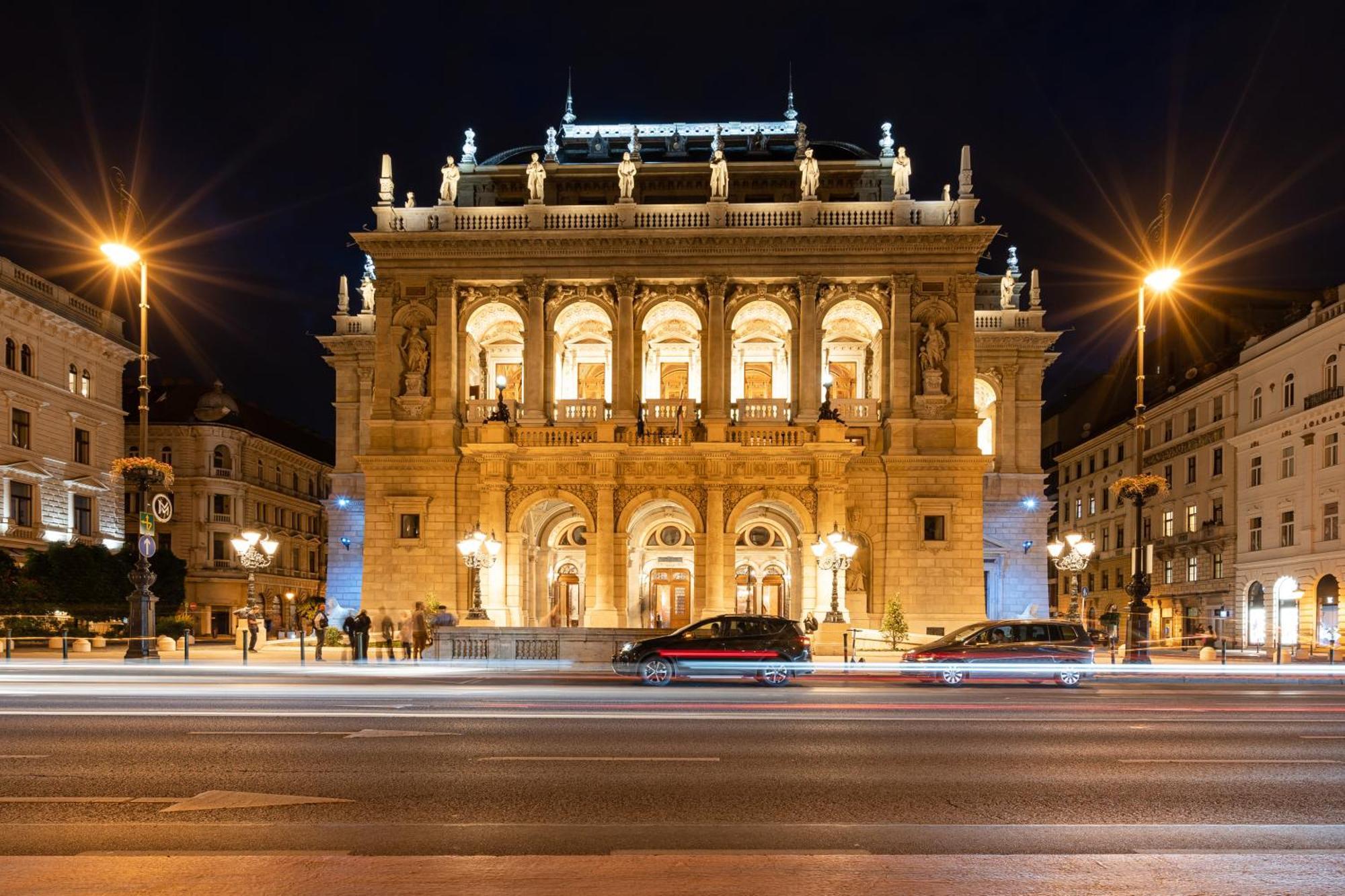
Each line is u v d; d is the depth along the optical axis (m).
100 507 67.50
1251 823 11.01
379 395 51.59
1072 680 28.33
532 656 34.78
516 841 10.02
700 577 48.00
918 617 49.28
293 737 16.27
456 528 50.59
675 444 48.53
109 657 39.91
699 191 56.09
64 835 10.29
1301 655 49.78
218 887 8.47
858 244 50.59
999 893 8.44
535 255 51.53
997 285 65.69
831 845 9.94
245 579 82.62
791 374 50.81
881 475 50.47
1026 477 59.22
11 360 58.69
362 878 8.70
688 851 9.60
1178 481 72.56
